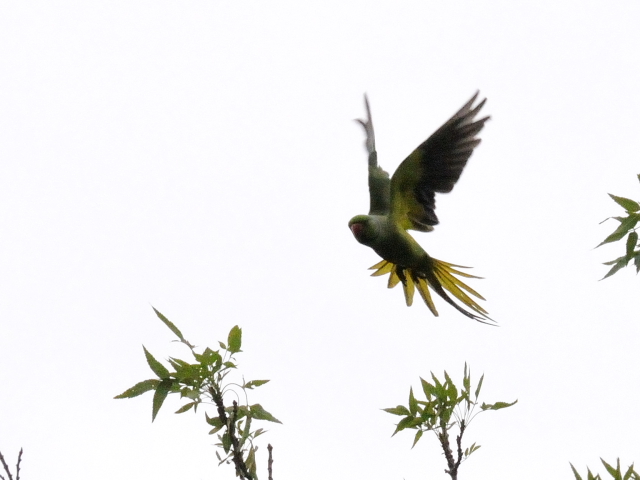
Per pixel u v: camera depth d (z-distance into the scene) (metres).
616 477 7.53
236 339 8.04
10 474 7.21
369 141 12.03
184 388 7.88
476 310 11.56
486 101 11.02
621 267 8.61
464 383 8.82
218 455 7.87
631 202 8.60
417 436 8.77
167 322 8.02
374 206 11.68
